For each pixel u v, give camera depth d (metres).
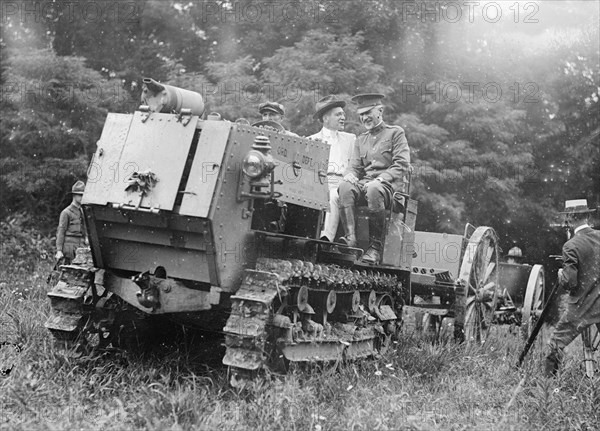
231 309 6.16
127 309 6.86
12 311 8.52
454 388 6.96
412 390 6.59
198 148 5.98
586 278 7.46
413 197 16.11
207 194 5.82
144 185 5.98
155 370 6.35
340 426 5.37
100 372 6.26
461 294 9.16
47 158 15.35
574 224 7.69
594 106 19.69
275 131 6.44
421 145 16.42
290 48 15.69
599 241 7.53
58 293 6.54
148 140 6.17
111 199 6.11
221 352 7.34
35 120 14.85
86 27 17.66
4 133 15.52
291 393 5.59
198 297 6.13
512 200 17.62
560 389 6.72
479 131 17.06
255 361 5.71
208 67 15.97
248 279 5.97
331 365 6.68
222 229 5.93
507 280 12.05
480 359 8.20
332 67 15.53
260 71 17.48
